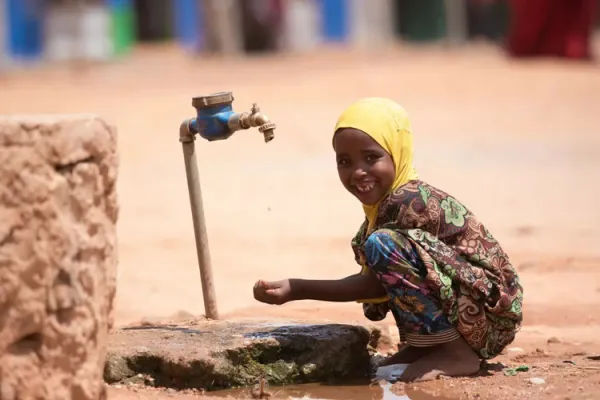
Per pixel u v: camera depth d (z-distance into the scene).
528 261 13.81
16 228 6.41
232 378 8.06
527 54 53.94
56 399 6.66
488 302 8.21
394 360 8.64
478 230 8.30
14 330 6.46
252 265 14.10
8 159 6.35
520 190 20.44
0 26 55.22
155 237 16.42
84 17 58.56
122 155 26.12
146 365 8.12
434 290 8.05
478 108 35.44
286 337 8.34
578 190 20.41
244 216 18.27
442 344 8.29
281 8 68.12
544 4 52.66
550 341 9.80
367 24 74.88
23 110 32.88
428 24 78.19
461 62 54.22
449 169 23.47
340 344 8.36
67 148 6.62
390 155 8.20
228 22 62.16
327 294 8.27
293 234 16.44
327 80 44.16
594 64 50.16
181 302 12.00
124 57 61.38
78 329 6.72
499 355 9.24
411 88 41.19
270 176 22.94
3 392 6.46
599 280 12.65
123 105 34.78
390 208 8.16
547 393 7.79
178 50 67.00
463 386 8.03
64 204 6.63
